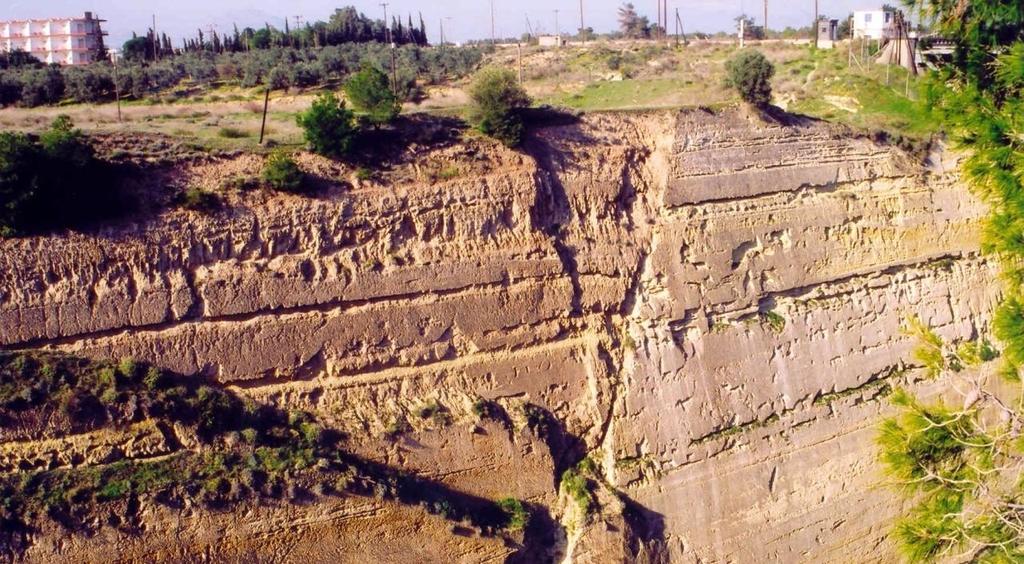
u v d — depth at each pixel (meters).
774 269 33.69
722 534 30.94
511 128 29.70
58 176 23.72
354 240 27.05
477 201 28.62
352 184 27.42
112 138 26.17
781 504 32.34
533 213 29.39
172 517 22.50
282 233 26.08
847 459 34.16
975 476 18.23
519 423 27.80
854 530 33.84
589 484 28.69
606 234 30.83
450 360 27.81
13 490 21.58
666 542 29.78
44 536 21.38
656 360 30.62
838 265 35.38
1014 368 18.97
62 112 34.12
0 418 22.09
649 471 29.94
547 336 29.22
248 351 25.25
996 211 20.33
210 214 25.38
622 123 32.41
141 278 24.42
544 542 27.52
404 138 29.17
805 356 33.81
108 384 23.33
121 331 24.12
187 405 23.86
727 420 31.67
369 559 24.53
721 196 32.97
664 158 32.22
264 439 24.42
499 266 28.48
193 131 29.17
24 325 23.19
